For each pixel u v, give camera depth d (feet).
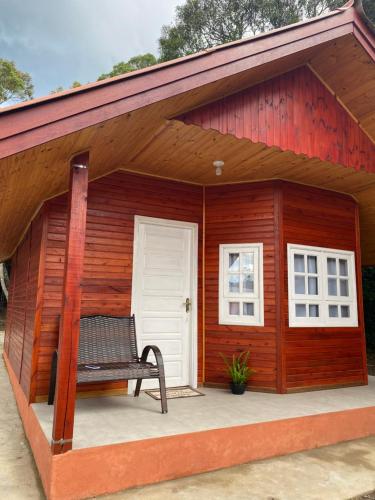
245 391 14.52
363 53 12.51
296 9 44.47
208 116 10.76
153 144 12.27
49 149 8.38
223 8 46.44
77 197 8.93
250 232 15.58
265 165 14.08
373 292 31.37
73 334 8.42
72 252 8.65
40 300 12.66
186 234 15.99
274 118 11.91
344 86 13.38
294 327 14.99
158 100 8.73
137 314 14.47
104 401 12.59
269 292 14.96
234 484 8.77
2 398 17.60
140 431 9.41
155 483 8.75
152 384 14.57
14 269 26.78
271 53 10.55
